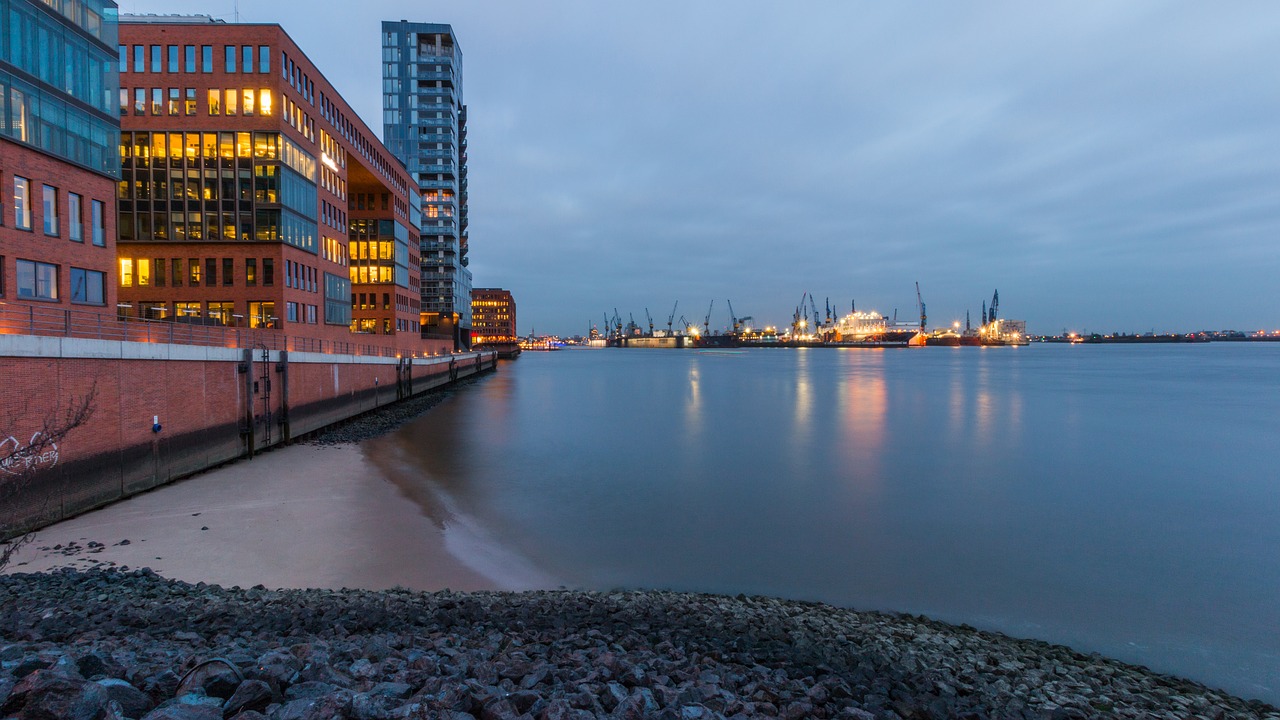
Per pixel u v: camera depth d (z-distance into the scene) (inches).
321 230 2454.5
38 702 190.5
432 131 5570.9
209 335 1605.6
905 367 6619.1
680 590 706.2
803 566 790.5
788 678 391.2
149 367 1021.2
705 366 7071.9
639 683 329.1
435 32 5669.3
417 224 4124.0
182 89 2055.9
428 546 813.9
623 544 854.5
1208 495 1171.9
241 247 2068.2
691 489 1167.0
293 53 2194.9
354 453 1457.9
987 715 360.8
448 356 4116.6
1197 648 597.3
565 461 1422.2
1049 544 887.7
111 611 485.7
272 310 2075.5
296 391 1601.9
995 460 1485.0
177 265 2055.9
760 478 1267.2
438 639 412.5
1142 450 1636.3
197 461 1165.1
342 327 2674.7
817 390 3609.7
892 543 881.5
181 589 596.1
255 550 770.8
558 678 327.0
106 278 1312.7
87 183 1267.2
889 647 510.0
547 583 711.7
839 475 1301.7
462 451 1536.7
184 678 238.4
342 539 825.5
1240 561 826.8
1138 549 871.7
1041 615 664.4
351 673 292.4
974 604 689.0
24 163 1128.8
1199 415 2380.7
